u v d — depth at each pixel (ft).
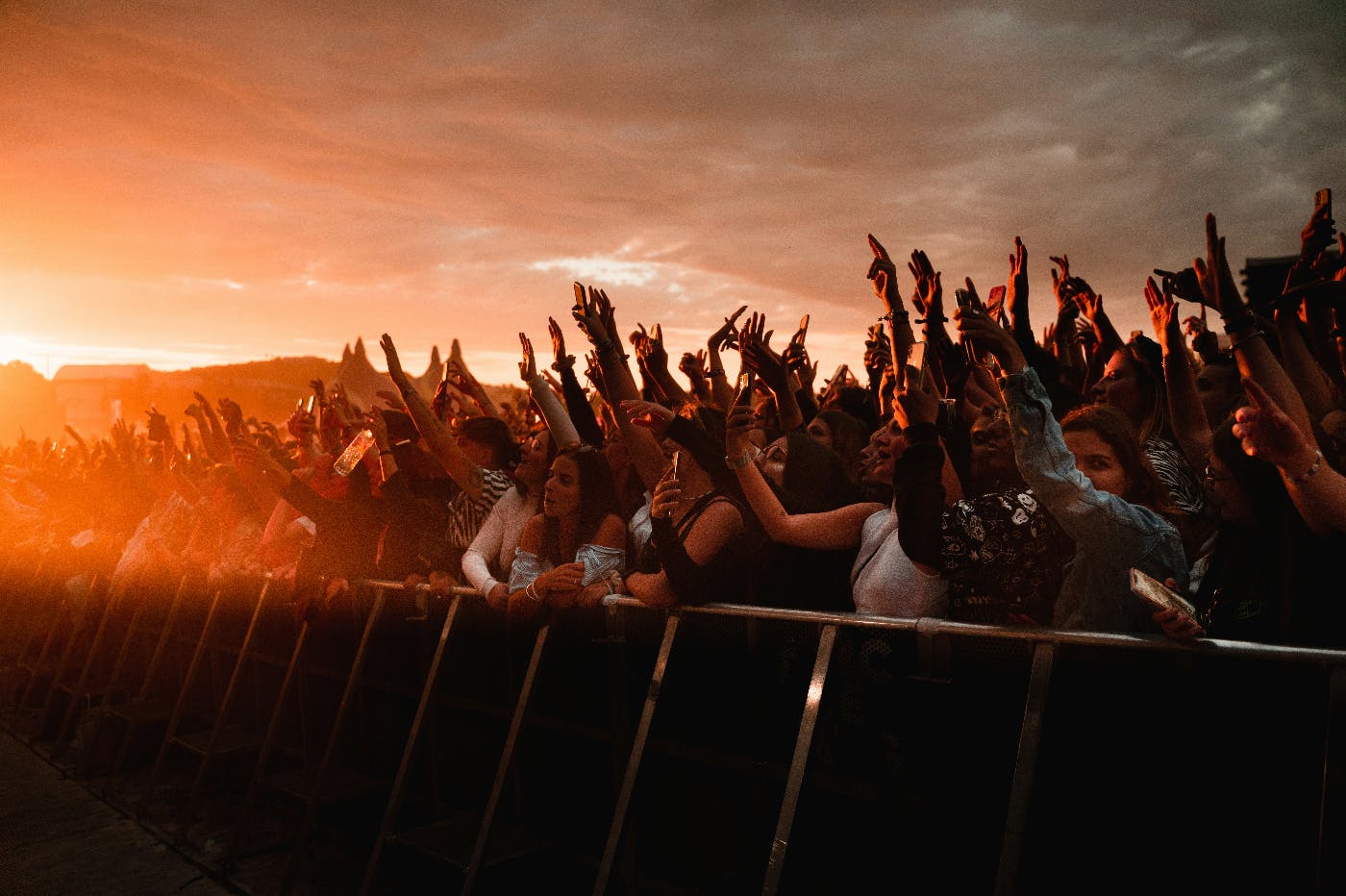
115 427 26.76
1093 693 7.32
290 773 16.29
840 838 8.95
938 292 9.79
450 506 15.31
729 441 9.66
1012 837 7.09
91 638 25.98
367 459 15.57
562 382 13.48
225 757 19.08
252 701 19.22
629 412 10.22
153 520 23.40
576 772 11.98
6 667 30.78
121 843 17.42
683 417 10.21
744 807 9.94
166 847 17.10
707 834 10.30
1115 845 7.18
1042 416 7.20
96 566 26.27
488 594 12.57
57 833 18.07
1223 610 7.64
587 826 11.83
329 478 16.85
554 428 13.34
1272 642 7.18
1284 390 7.80
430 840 12.60
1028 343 11.32
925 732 8.41
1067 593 7.79
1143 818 7.06
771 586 10.27
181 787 19.94
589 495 11.90
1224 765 6.73
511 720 12.90
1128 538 7.22
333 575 15.90
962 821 8.14
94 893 15.31
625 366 12.34
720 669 10.09
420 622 14.61
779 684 9.60
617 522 12.01
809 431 12.48
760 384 15.23
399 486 15.15
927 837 8.38
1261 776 6.58
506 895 12.52
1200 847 6.82
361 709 15.84
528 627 12.53
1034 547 7.94
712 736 10.19
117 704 22.97
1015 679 7.79
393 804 13.17
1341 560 6.68
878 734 8.77
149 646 23.22
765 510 9.67
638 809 11.02
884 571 9.09
